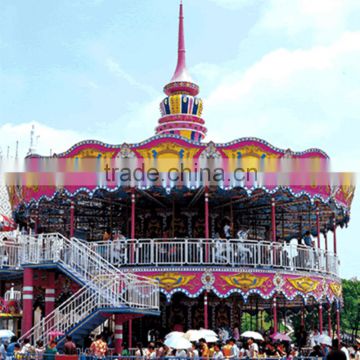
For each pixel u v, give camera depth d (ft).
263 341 92.58
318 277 103.65
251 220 128.06
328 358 42.63
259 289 94.58
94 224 134.92
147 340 111.24
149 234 116.37
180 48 128.16
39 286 96.53
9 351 76.23
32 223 128.06
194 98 123.34
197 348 80.33
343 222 118.21
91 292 85.61
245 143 96.17
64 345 76.74
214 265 93.71
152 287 89.92
